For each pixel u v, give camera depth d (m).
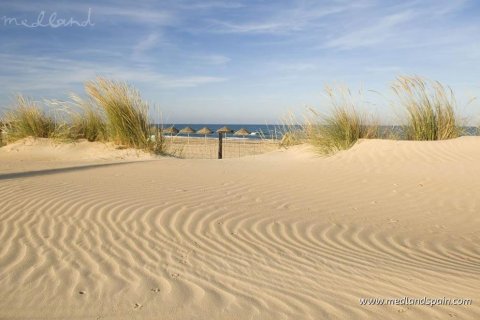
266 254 3.73
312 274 3.26
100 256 3.59
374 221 4.99
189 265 3.42
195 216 4.83
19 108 13.62
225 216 4.88
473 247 4.18
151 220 4.63
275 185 6.77
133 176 7.38
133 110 12.27
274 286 3.02
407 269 3.41
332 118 11.02
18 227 4.34
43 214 4.79
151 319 2.55
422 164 8.02
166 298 2.82
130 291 2.92
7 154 12.03
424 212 5.41
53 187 6.23
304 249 3.91
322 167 8.47
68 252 3.67
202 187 6.45
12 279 3.12
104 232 4.22
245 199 5.76
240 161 10.06
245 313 2.61
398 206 5.66
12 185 6.38
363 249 4.00
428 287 3.00
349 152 9.57
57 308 2.69
